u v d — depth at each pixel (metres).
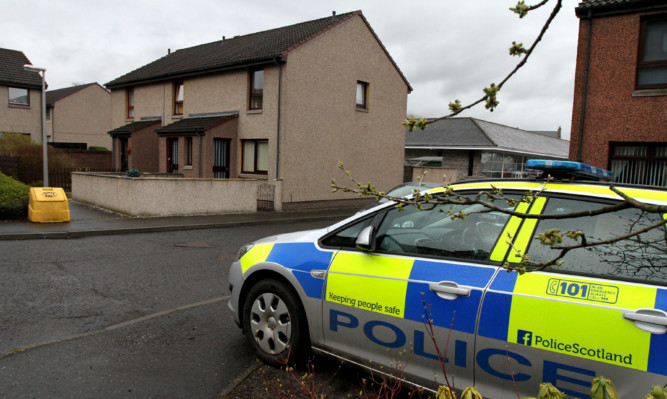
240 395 3.45
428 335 3.00
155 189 13.57
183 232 11.89
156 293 6.10
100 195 14.73
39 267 7.24
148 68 25.47
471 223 3.17
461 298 2.88
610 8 11.96
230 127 18.89
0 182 12.14
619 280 2.47
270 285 3.94
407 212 3.51
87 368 3.81
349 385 3.62
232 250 9.49
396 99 21.92
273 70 17.67
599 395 1.53
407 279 3.15
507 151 29.62
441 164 30.02
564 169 2.96
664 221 1.58
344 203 19.92
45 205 11.56
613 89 12.14
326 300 3.56
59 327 4.73
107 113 41.66
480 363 2.78
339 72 19.17
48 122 38.56
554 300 2.56
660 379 2.19
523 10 1.91
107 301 5.67
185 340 4.51
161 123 22.67
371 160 20.97
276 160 17.70
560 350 2.49
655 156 11.88
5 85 28.97
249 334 4.13
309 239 3.93
